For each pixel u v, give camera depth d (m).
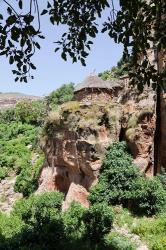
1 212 33.66
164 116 28.84
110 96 35.47
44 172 36.03
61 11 9.11
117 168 27.80
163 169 28.17
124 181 27.39
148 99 29.77
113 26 9.28
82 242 22.66
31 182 38.94
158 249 20.98
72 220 24.95
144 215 25.19
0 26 8.20
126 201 26.98
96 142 29.20
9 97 143.50
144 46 9.30
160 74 9.45
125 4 8.98
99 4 9.05
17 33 8.30
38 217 24.19
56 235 22.08
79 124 30.05
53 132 33.62
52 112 34.38
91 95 34.78
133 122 29.66
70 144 30.97
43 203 29.17
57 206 29.45
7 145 54.28
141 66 9.52
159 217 24.30
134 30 9.18
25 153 50.78
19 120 73.44
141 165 28.58
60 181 34.09
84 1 9.14
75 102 32.59
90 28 9.32
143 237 22.62
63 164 33.31
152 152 29.14
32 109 73.38
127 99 32.09
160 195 25.23
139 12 9.26
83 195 30.11
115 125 30.38
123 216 25.41
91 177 29.42
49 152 35.03
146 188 25.25
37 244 21.78
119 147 29.56
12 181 43.50
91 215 23.23
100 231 22.69
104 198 27.16
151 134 29.11
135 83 9.70
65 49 9.73
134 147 29.28
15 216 30.36
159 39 9.52
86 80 36.06
